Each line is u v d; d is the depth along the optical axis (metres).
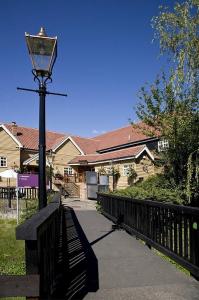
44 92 6.47
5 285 3.08
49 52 6.56
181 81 10.45
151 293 5.04
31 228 3.14
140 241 9.13
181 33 10.62
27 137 40.66
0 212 18.23
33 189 22.95
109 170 32.75
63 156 40.72
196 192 11.38
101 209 16.88
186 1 10.66
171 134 13.60
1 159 37.25
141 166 29.48
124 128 42.16
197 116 12.65
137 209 9.41
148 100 14.82
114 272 6.11
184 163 13.36
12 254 8.04
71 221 13.73
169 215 6.82
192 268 5.55
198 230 5.43
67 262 6.81
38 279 3.11
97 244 8.72
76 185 37.59
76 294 4.97
